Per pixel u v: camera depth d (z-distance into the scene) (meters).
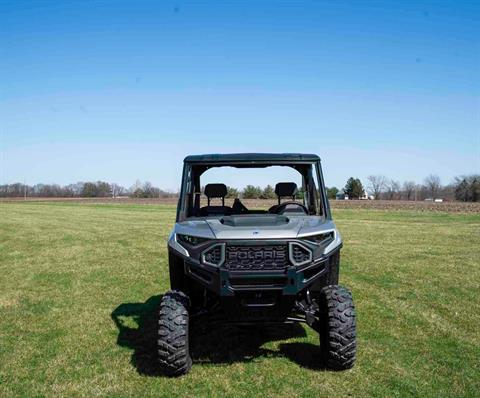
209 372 5.33
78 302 8.67
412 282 9.85
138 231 21.56
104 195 99.06
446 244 15.78
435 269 11.27
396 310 7.75
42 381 5.23
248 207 7.74
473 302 8.22
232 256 5.00
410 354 5.79
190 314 5.47
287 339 6.38
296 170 6.65
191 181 6.28
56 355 6.00
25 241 17.92
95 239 18.50
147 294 9.30
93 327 7.13
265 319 5.24
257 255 4.98
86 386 5.07
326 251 5.20
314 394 4.73
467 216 29.97
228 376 5.21
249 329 6.80
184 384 5.04
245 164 6.23
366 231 20.30
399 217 29.42
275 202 8.27
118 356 5.92
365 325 6.96
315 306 5.52
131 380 5.19
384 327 6.86
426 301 8.31
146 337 6.66
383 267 11.55
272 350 5.98
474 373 5.21
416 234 19.00
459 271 11.01
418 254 13.59
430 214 32.12
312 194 6.39
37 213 36.59
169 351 5.05
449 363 5.50
